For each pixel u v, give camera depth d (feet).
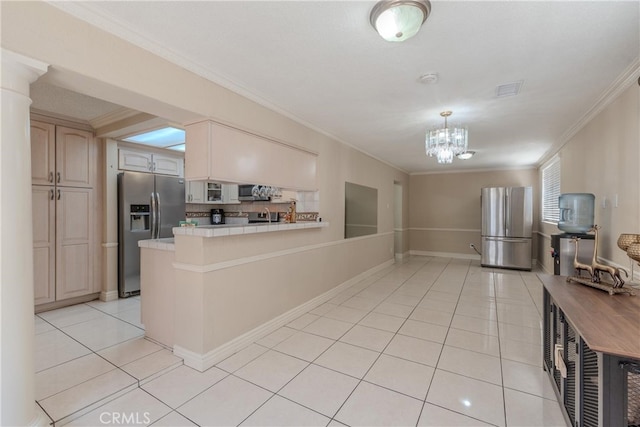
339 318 10.89
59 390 6.35
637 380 4.06
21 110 4.58
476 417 5.74
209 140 7.62
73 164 11.63
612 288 5.87
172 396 6.34
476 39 6.01
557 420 5.63
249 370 7.38
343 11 5.22
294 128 10.87
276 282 9.97
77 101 9.75
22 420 4.58
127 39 5.85
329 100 9.37
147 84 6.23
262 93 8.85
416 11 4.89
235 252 8.38
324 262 12.89
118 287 12.80
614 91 8.29
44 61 4.80
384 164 19.97
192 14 5.33
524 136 13.41
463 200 24.29
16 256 4.50
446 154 11.02
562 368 5.42
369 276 17.61
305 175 11.46
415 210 26.02
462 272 18.88
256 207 18.86
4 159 4.37
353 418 5.72
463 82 8.00
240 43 6.26
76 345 8.44
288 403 6.15
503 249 20.03
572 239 9.34
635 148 7.36
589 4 4.95
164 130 11.46
